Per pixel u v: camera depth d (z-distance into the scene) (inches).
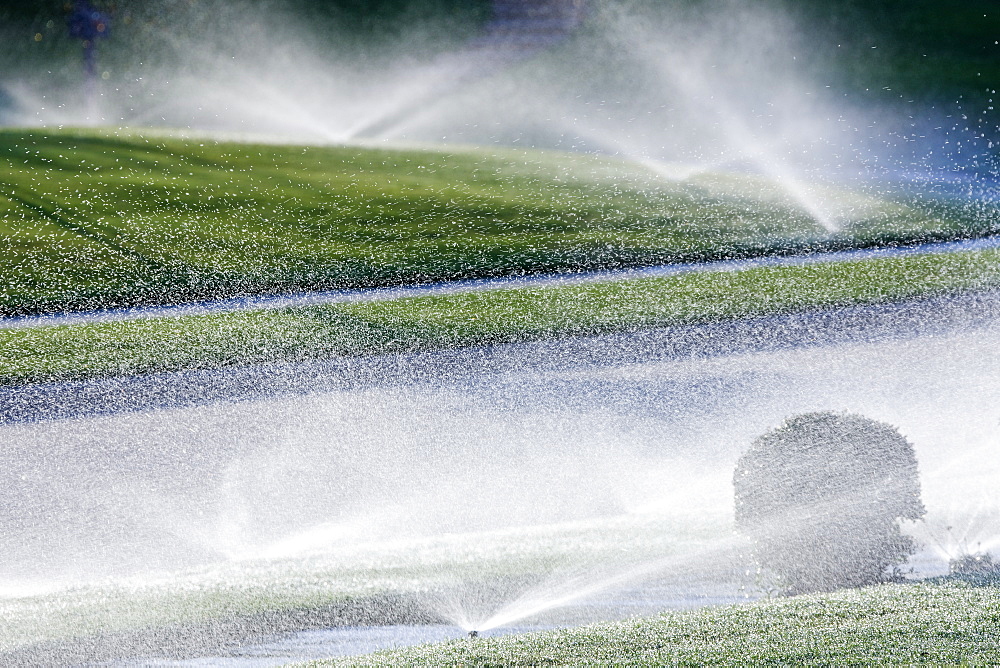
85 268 2731.3
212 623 963.3
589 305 2313.0
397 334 2130.9
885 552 940.6
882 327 2076.8
